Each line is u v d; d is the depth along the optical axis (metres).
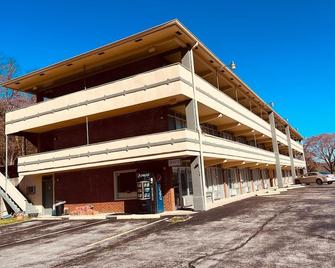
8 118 25.66
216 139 22.03
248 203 20.27
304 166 64.12
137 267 8.14
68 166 21.88
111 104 20.34
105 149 20.23
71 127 24.39
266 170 43.94
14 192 24.45
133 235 12.65
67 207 23.83
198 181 18.53
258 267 7.29
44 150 26.08
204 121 24.03
